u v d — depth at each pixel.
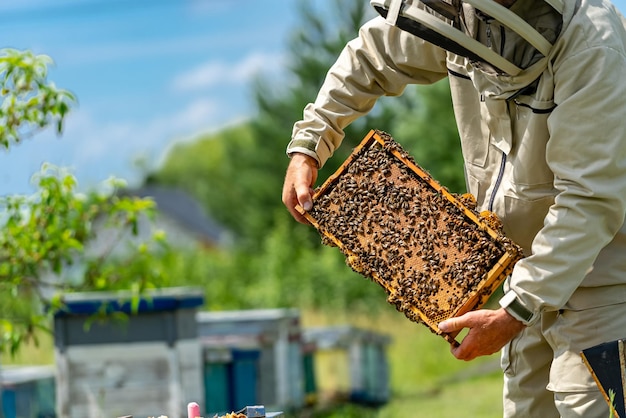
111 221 6.31
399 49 3.65
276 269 17.84
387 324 16.19
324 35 27.12
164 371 6.60
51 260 5.90
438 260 3.15
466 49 3.17
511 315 3.06
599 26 3.04
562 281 3.04
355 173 3.34
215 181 37.12
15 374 7.37
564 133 3.05
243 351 7.64
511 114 3.32
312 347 9.50
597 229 3.02
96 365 6.63
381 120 22.91
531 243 3.46
